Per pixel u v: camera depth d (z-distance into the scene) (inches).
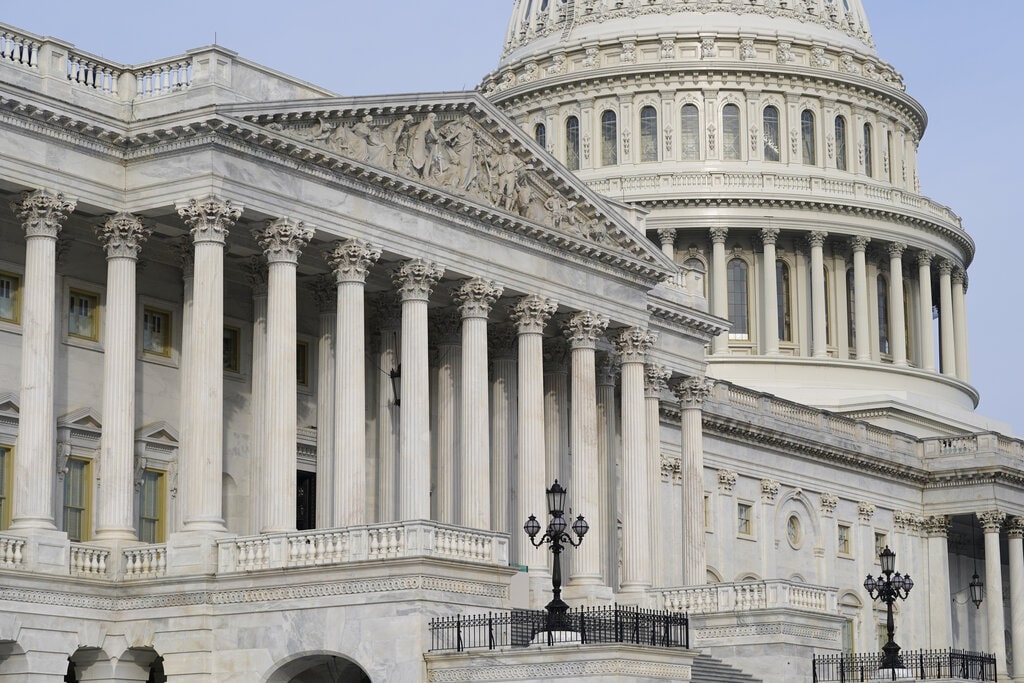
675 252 5649.6
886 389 5610.2
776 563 4338.1
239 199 2561.5
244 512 2871.6
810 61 5861.2
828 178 5713.6
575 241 3147.1
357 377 2699.3
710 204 5561.0
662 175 5615.2
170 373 2824.8
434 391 3174.2
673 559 3949.3
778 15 5910.4
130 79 2630.4
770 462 4370.1
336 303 2940.5
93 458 2711.6
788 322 5644.7
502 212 2984.7
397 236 2815.0
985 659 3385.8
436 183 2888.8
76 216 2610.7
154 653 2490.2
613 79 5748.0
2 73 2443.4
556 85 5816.9
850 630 4584.2
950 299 6072.8
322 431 2913.4
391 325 3102.9
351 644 2313.0
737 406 4256.9
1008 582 5413.4
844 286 5743.1
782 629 3016.7
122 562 2481.5
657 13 5900.6
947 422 5442.9
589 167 5743.1
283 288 2615.7
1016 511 4940.9
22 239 2645.2
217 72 2573.8
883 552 3088.1
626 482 3292.3
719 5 5885.8
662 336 3597.4
